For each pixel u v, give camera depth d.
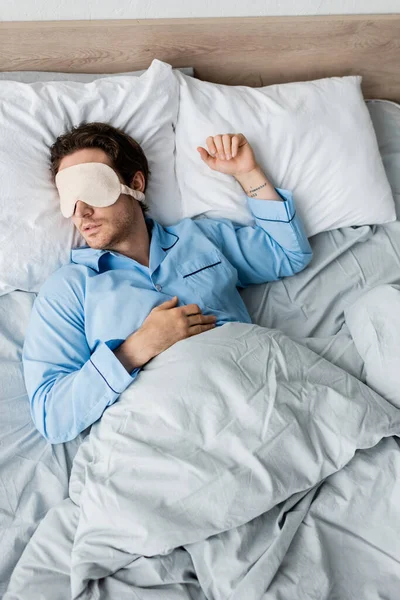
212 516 0.98
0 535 1.07
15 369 1.32
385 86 1.92
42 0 1.56
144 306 1.31
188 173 1.57
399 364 1.20
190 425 1.06
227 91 1.61
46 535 1.05
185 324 1.23
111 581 0.97
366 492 1.06
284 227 1.48
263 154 1.57
